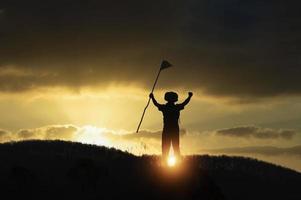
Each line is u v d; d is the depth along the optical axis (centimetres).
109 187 3388
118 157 3975
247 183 3747
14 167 3450
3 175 3481
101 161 3825
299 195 3662
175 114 3562
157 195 3262
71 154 3991
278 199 3538
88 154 4016
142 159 3959
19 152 3994
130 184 3409
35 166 3659
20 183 3366
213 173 3850
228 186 3641
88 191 3344
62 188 3359
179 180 3362
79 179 3422
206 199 3164
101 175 3506
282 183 3862
